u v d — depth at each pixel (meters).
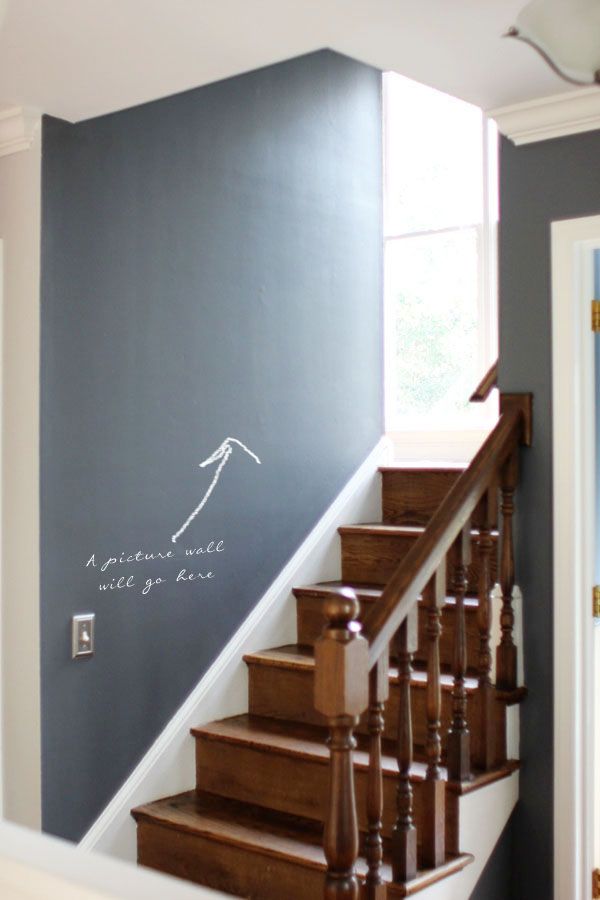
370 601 3.69
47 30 2.35
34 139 3.00
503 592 3.12
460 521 2.81
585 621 3.08
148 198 3.35
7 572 3.08
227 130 3.67
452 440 4.75
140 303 3.32
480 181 4.73
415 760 3.07
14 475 3.07
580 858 3.07
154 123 3.38
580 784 3.07
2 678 3.07
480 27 2.39
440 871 2.71
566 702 3.06
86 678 3.14
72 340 3.10
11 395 3.08
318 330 4.12
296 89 4.02
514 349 3.17
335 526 4.12
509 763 3.09
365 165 4.43
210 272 3.59
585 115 2.94
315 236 4.11
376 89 4.53
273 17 2.29
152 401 3.36
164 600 3.40
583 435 3.08
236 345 3.70
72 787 3.10
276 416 3.89
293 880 2.87
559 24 1.89
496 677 3.12
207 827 3.09
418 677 3.31
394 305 4.97
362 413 4.36
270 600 3.82
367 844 2.52
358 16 2.30
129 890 0.93
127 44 2.44
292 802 3.23
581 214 3.02
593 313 3.13
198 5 2.21
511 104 3.03
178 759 3.43
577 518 3.06
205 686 3.54
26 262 3.04
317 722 3.52
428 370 4.88
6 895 0.99
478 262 4.73
